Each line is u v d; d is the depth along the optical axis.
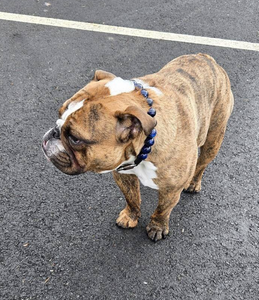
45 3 1.83
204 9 1.92
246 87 1.55
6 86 1.43
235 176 1.25
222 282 1.00
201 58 1.03
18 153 1.23
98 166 0.79
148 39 1.71
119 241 1.07
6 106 1.36
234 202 1.19
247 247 1.08
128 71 1.55
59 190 1.15
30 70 1.51
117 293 0.96
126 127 0.75
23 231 1.06
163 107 0.83
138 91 0.80
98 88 0.77
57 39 1.65
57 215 1.10
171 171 0.86
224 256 1.06
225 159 1.30
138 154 0.80
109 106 0.74
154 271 1.01
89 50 1.62
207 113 0.98
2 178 1.16
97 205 1.13
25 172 1.18
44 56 1.57
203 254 1.06
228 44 1.74
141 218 1.13
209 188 1.22
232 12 1.92
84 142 0.74
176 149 0.84
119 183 0.99
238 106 1.47
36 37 1.65
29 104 1.38
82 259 1.02
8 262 0.99
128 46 1.66
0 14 1.74
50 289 0.96
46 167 1.20
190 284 0.99
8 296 0.93
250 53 1.70
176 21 1.83
